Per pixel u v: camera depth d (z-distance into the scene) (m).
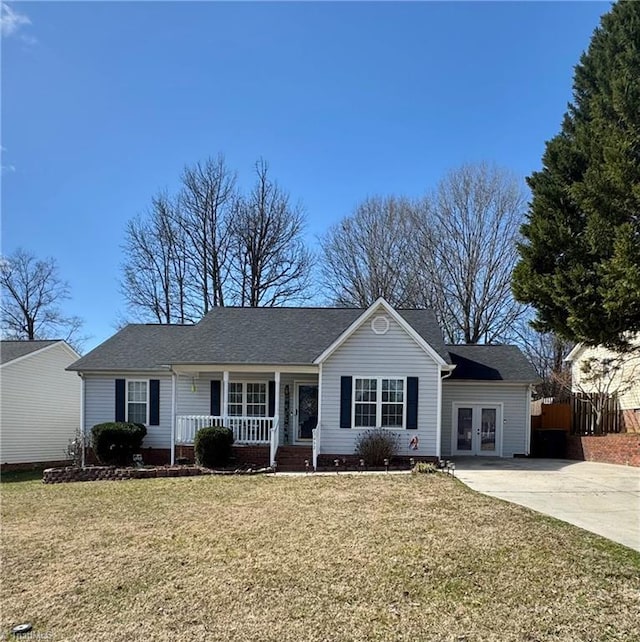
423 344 16.75
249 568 6.71
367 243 34.69
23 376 22.41
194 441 16.69
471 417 19.52
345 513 9.56
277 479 13.89
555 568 6.46
